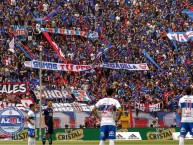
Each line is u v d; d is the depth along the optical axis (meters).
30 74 138.00
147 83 143.12
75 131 104.81
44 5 163.88
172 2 177.50
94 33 162.00
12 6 159.12
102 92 137.25
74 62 149.38
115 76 146.62
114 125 51.66
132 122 116.19
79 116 116.06
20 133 99.31
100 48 155.38
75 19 164.62
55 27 158.38
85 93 135.00
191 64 155.25
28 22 156.25
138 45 158.50
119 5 175.50
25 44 150.25
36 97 127.44
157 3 177.12
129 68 149.88
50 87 134.00
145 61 153.38
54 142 93.50
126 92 136.75
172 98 136.00
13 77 136.75
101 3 173.50
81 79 141.25
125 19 169.62
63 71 143.25
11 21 154.38
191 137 102.88
